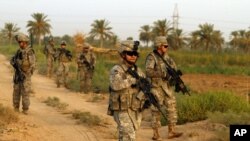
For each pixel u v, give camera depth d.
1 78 21.28
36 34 86.19
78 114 11.53
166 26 82.56
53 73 25.00
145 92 6.50
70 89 18.66
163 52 8.81
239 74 35.19
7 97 14.75
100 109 13.64
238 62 49.47
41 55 39.12
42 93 16.80
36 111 12.32
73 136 9.31
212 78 30.17
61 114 12.09
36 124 10.17
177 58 50.94
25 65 11.42
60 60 19.19
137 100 6.47
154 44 8.84
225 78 30.53
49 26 87.31
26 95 11.46
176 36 81.25
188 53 57.31
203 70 35.91
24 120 10.41
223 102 11.34
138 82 6.46
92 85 18.61
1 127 9.04
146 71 8.75
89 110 13.27
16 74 11.48
